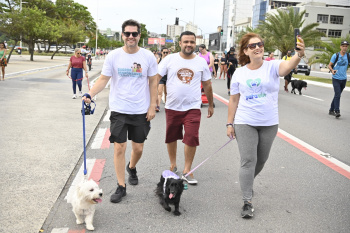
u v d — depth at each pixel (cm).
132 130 444
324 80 2728
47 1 6084
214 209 405
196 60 480
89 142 670
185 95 477
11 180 462
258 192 458
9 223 353
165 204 388
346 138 777
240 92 401
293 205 421
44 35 4175
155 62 441
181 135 505
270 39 4084
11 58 4375
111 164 547
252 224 372
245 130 391
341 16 7200
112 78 434
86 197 335
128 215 386
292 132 824
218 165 564
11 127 754
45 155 573
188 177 482
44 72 2439
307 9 7175
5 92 1282
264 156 408
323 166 570
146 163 561
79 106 1067
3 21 3375
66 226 356
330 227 368
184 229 358
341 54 1022
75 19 7031
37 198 412
